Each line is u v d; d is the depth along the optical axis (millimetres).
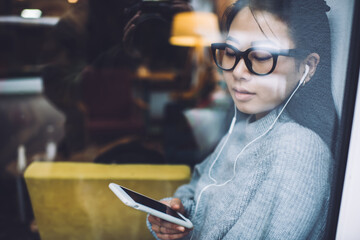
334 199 652
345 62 602
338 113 622
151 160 1416
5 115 4070
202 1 1699
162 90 2754
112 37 1584
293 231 659
